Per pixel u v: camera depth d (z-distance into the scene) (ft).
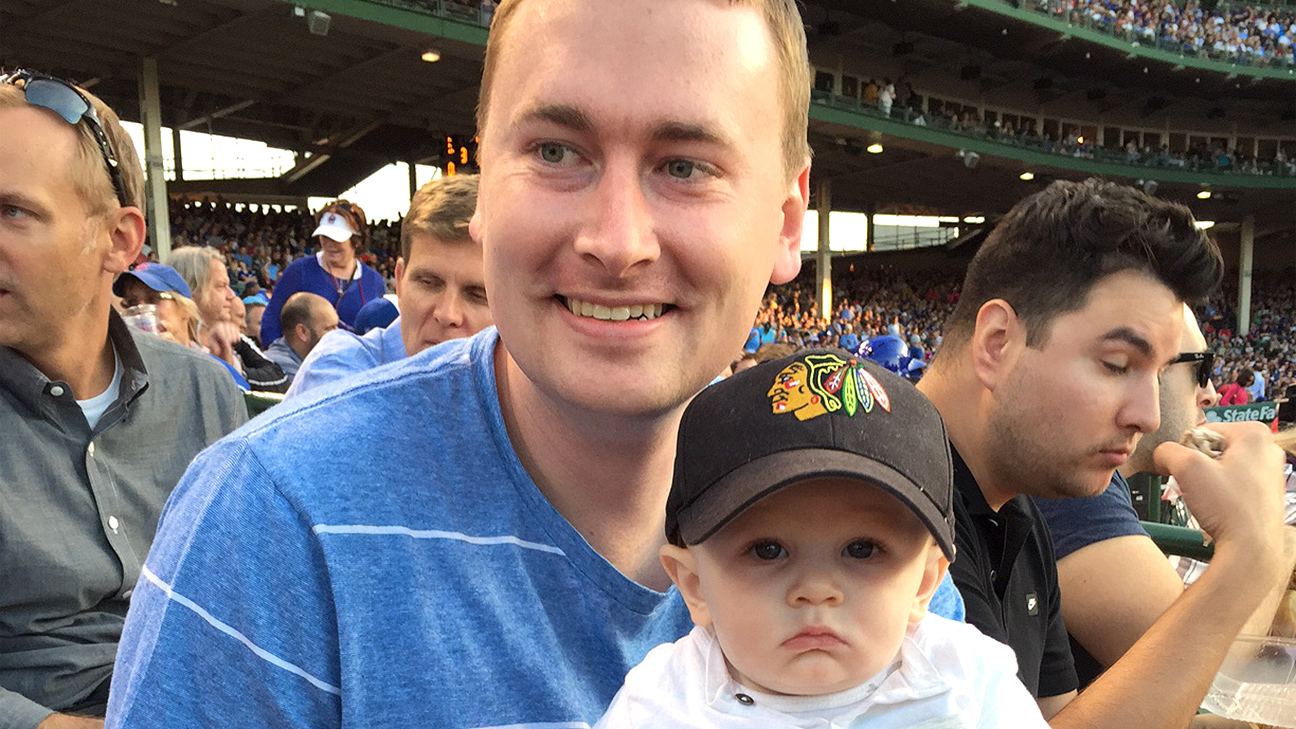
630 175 1.57
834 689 1.67
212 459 1.71
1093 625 2.93
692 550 1.73
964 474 2.64
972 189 50.37
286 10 24.26
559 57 1.55
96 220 2.98
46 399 2.94
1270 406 13.87
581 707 1.72
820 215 45.78
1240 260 54.44
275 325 8.85
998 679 1.75
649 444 1.78
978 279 2.68
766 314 39.83
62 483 2.97
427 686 1.61
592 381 1.61
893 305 51.62
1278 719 2.89
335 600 1.59
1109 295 2.41
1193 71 46.21
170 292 5.72
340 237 8.69
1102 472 2.57
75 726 2.64
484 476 1.76
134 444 3.19
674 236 1.59
